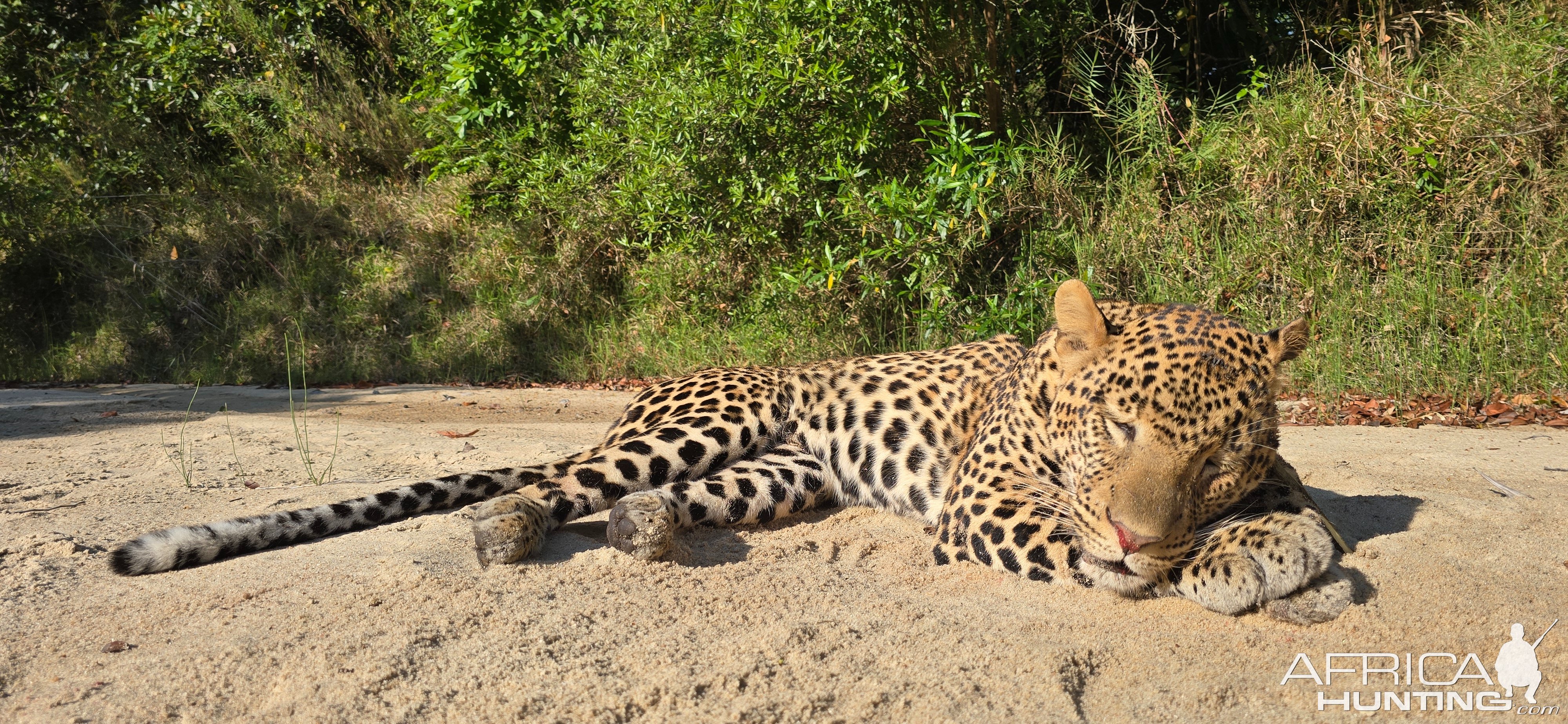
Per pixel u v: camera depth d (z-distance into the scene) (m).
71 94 15.60
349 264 14.35
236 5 15.62
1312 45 10.15
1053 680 2.21
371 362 12.77
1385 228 8.29
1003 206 9.28
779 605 2.72
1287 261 8.45
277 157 15.73
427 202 14.45
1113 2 10.86
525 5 12.64
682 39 10.29
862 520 3.81
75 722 2.01
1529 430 6.05
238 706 2.09
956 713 2.07
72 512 3.88
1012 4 9.47
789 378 4.21
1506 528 3.30
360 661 2.26
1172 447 2.65
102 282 14.96
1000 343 4.11
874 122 9.41
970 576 3.08
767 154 9.74
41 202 15.33
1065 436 2.95
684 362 10.96
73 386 12.33
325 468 4.95
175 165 15.71
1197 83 10.85
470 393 10.09
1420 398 7.22
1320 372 7.67
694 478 3.88
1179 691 2.21
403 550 3.15
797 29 9.01
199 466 4.99
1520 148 7.98
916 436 3.86
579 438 6.09
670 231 11.29
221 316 14.27
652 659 2.29
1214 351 2.72
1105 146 10.16
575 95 12.42
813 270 9.50
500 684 2.17
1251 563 2.61
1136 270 9.10
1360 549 3.02
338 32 16.67
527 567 2.99
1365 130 8.38
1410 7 9.73
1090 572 2.84
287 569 3.00
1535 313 7.43
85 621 2.59
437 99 14.88
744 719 2.03
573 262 12.60
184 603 2.71
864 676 2.24
